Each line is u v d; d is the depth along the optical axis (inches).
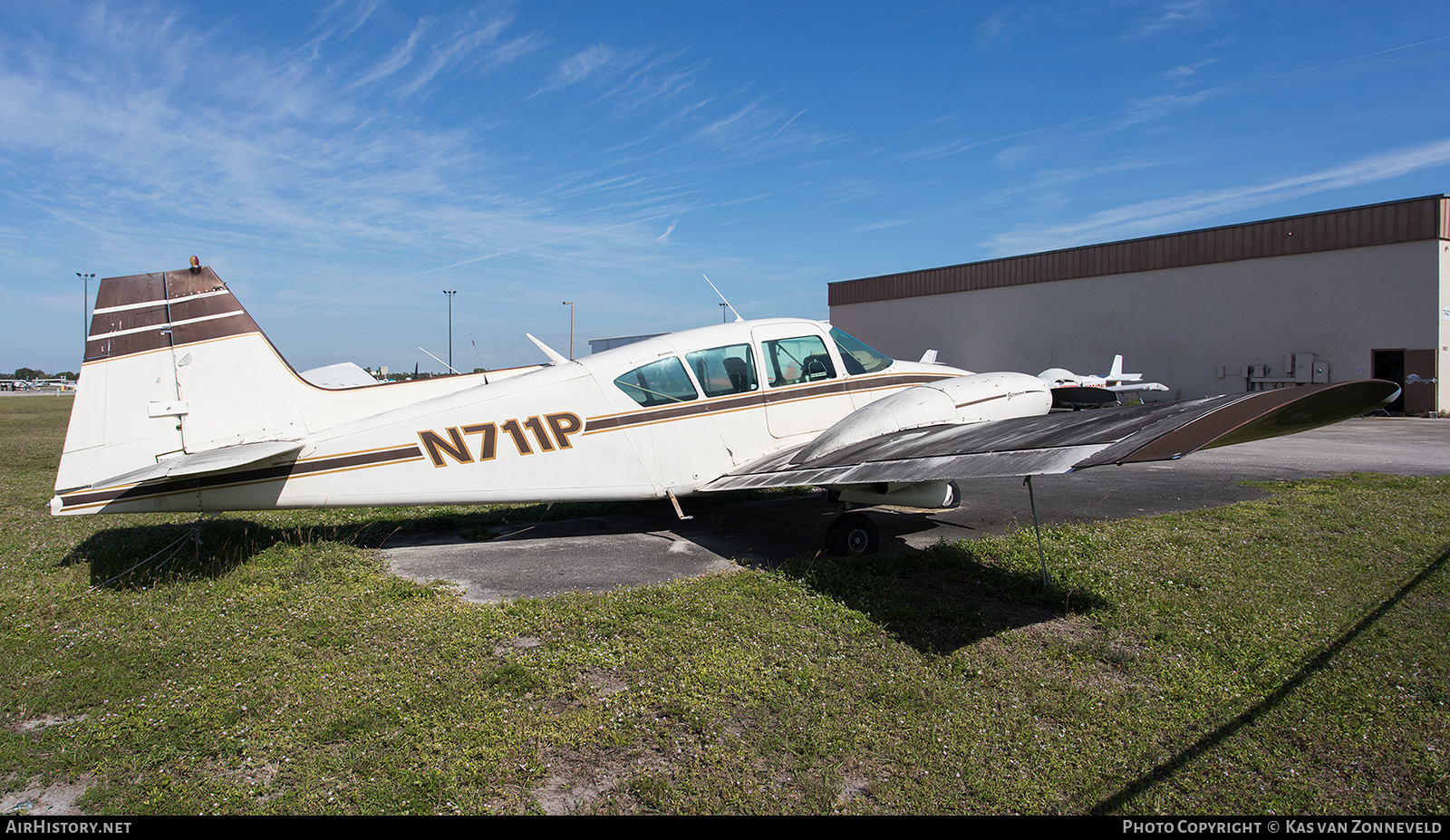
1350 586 199.9
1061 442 166.6
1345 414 166.1
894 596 196.7
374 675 150.9
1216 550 236.1
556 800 111.0
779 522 313.7
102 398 227.9
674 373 269.6
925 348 1310.3
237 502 237.1
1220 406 158.7
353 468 242.7
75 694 142.3
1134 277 1022.4
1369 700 137.8
